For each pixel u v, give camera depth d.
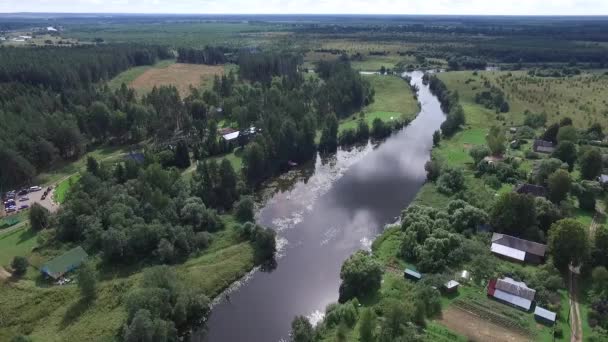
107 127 176.25
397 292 87.94
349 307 81.44
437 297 83.88
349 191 142.50
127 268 98.12
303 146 166.62
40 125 157.25
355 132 187.38
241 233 111.44
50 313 83.88
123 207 107.50
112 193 116.25
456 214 110.50
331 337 77.81
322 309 89.69
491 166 140.38
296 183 149.25
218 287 95.25
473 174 143.38
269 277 100.19
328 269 102.69
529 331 77.69
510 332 77.62
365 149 180.50
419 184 146.62
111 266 98.44
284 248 111.12
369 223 122.25
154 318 76.25
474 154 150.75
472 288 89.06
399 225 116.88
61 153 160.12
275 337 82.38
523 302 83.56
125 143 178.50
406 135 196.38
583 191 118.75
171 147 162.00
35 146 147.25
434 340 75.00
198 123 176.88
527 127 178.75
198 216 112.38
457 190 133.75
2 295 87.56
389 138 192.88
